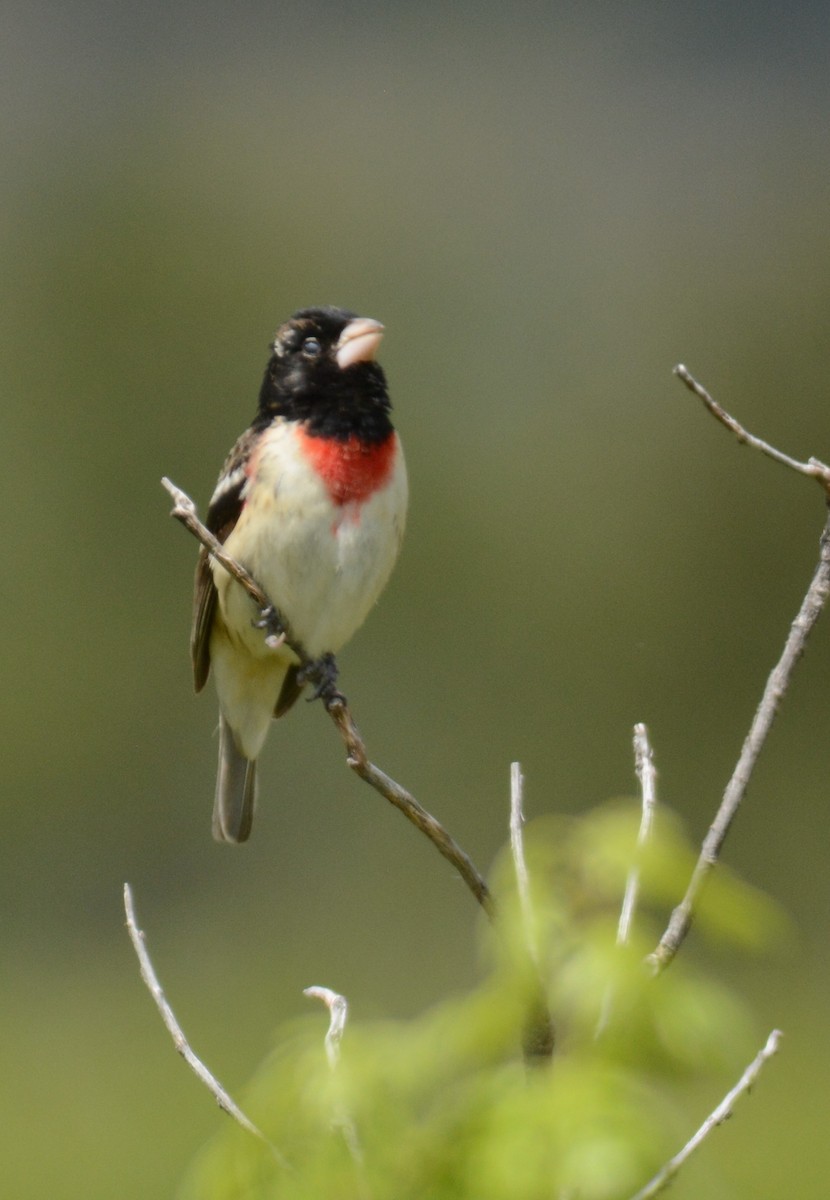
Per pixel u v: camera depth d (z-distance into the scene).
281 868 14.15
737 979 11.91
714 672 14.97
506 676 14.89
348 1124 2.33
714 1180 2.75
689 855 2.39
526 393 15.70
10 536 14.94
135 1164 9.23
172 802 14.65
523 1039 2.39
